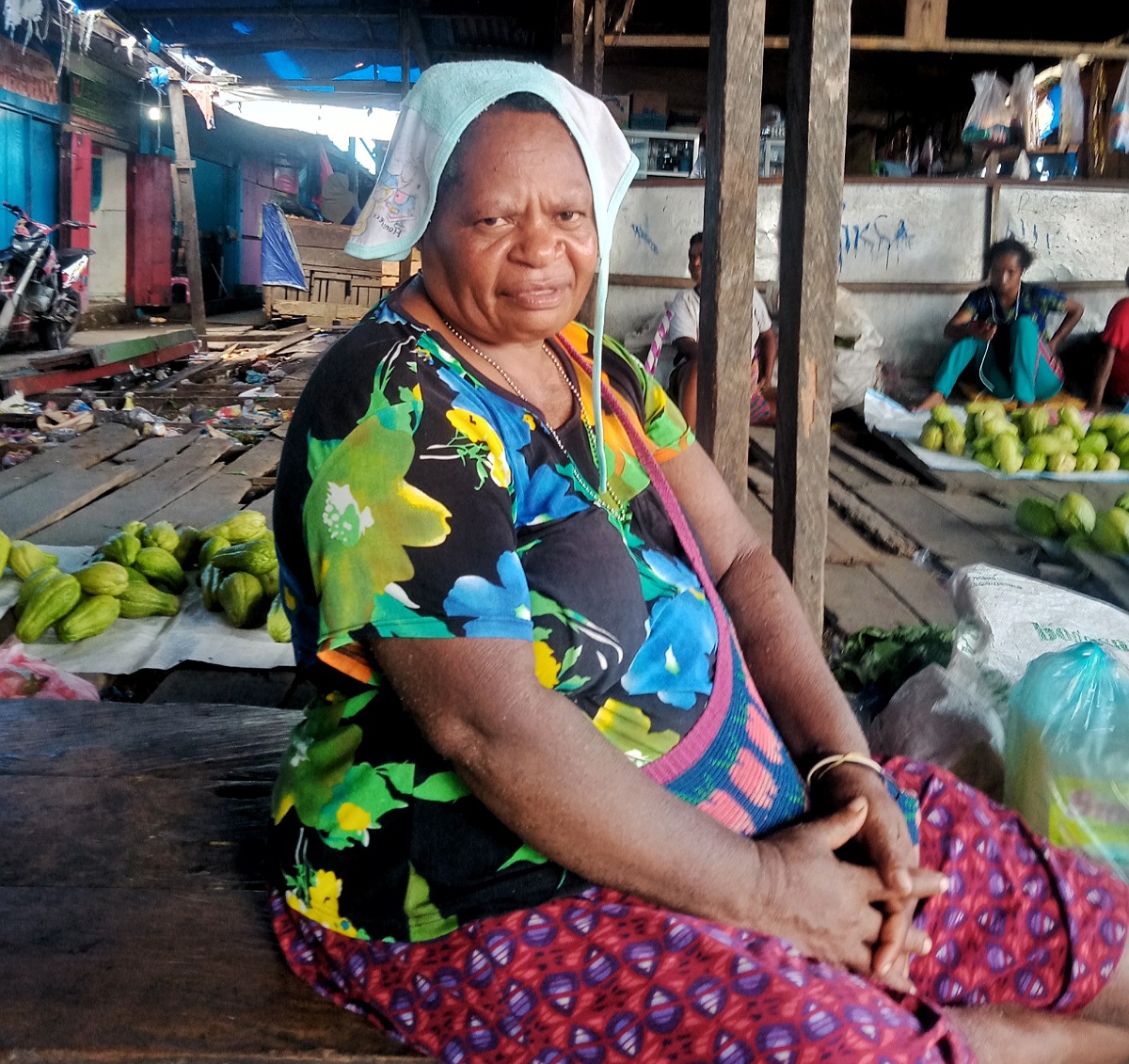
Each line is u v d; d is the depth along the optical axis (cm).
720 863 133
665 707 145
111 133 1608
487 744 128
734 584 183
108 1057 142
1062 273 845
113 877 180
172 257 1855
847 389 755
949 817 161
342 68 1445
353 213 2375
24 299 1041
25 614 332
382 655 130
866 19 1062
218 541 387
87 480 592
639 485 157
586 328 170
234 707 244
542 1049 132
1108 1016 151
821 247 256
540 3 1091
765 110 881
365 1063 142
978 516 511
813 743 170
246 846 190
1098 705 203
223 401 1009
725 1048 123
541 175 133
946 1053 127
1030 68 866
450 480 130
